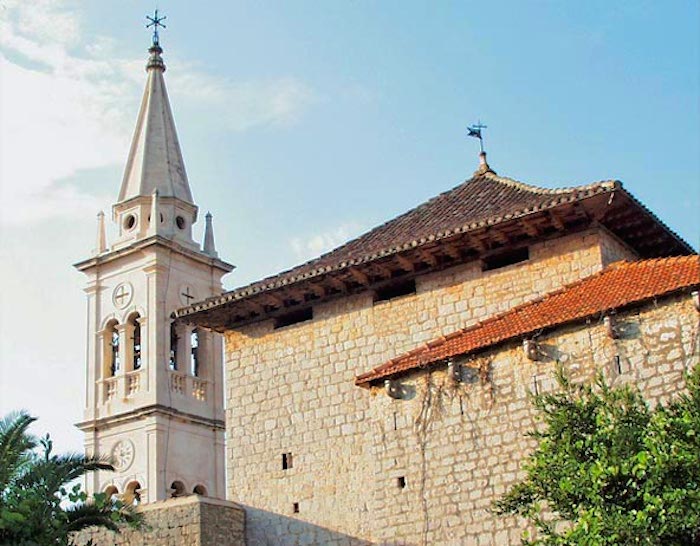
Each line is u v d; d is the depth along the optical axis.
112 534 34.97
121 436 52.44
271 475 35.12
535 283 31.59
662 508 20.17
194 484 52.19
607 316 26.05
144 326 53.84
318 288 35.16
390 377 29.11
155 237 54.44
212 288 56.94
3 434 26.45
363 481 33.25
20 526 25.16
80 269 56.91
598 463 20.86
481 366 27.81
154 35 61.66
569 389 24.34
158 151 58.22
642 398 23.22
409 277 34.06
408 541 27.72
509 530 26.20
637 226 31.77
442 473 27.69
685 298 25.30
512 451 26.70
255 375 36.50
